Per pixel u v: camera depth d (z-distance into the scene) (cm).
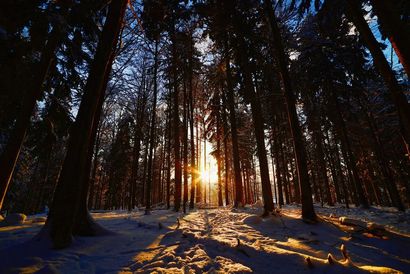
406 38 439
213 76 1298
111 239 502
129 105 1820
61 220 427
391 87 548
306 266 355
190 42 1316
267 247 439
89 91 483
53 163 2359
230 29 971
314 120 1702
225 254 404
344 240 519
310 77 1461
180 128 2264
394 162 1831
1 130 955
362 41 1112
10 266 321
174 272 313
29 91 694
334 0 856
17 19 521
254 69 987
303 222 658
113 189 2566
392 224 758
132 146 2330
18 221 719
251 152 2628
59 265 333
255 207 1319
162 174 3161
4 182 622
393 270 337
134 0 868
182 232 549
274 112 1582
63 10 662
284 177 2111
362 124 1897
